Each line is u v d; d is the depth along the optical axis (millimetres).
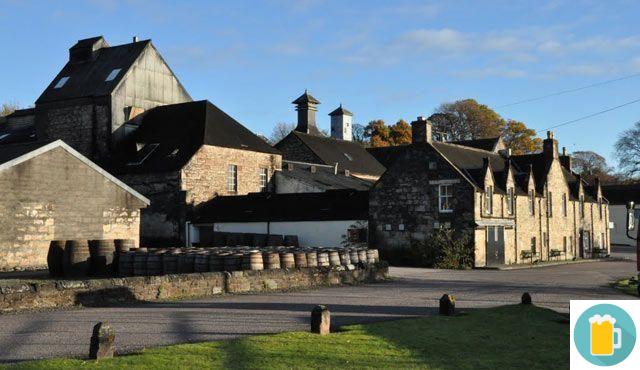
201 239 42312
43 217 29156
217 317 13812
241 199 43188
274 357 9359
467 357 10242
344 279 23484
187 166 42031
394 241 38031
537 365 9875
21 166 28359
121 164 45000
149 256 23047
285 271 21125
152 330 11906
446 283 24531
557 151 50188
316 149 60406
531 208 44969
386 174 38625
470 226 35812
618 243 76312
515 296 19547
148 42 50719
